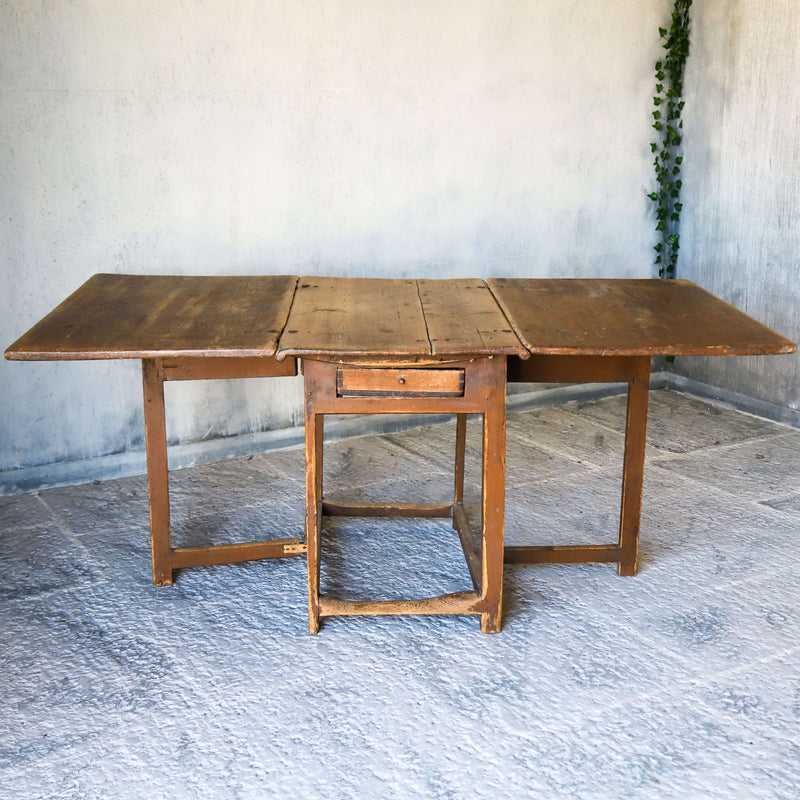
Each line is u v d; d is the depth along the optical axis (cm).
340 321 250
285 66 364
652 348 229
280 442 401
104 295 275
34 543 310
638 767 202
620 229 462
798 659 243
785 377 430
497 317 255
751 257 438
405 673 237
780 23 405
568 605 271
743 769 201
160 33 339
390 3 377
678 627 259
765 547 307
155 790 194
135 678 235
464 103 404
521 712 221
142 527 323
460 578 288
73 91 329
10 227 330
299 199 381
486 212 423
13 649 247
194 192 360
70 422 358
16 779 197
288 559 299
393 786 196
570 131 434
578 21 420
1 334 338
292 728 215
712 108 443
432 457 392
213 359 267
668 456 392
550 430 426
